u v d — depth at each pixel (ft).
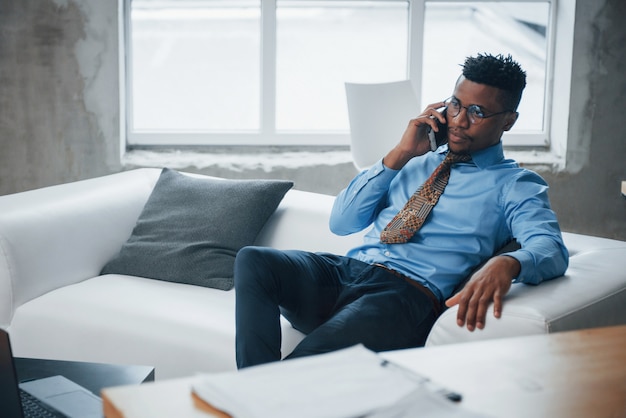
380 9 13.60
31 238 7.70
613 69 13.09
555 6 13.53
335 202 7.69
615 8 12.94
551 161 13.35
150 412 2.84
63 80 12.89
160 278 8.14
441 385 3.15
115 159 13.19
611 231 13.48
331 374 3.12
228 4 13.50
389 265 7.04
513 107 6.95
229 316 7.07
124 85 13.43
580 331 3.81
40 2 12.67
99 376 5.78
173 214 8.56
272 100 13.57
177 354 6.82
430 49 13.74
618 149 13.29
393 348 6.34
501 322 5.46
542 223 6.48
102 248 8.53
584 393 3.09
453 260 6.89
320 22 13.61
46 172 13.12
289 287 6.59
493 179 6.95
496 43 13.76
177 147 13.71
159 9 13.46
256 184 8.57
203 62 13.67
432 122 7.04
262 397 2.89
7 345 4.36
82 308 7.34
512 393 3.08
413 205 7.12
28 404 5.16
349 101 11.07
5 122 12.94
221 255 8.10
